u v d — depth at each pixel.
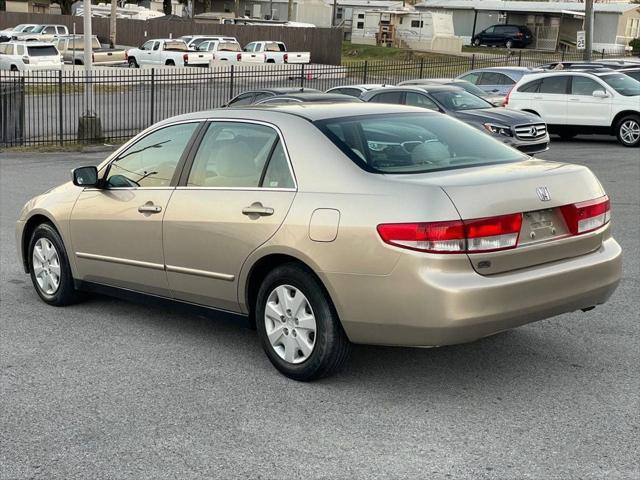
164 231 5.67
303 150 5.07
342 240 4.66
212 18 64.31
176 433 4.39
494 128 15.80
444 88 17.16
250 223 5.12
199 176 5.61
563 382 5.04
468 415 4.56
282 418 4.56
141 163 6.06
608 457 4.04
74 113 27.39
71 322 6.44
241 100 16.97
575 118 20.25
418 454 4.10
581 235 4.96
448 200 4.47
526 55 53.00
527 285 4.60
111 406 4.76
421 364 5.38
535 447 4.16
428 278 4.42
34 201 6.93
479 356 5.51
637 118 19.44
